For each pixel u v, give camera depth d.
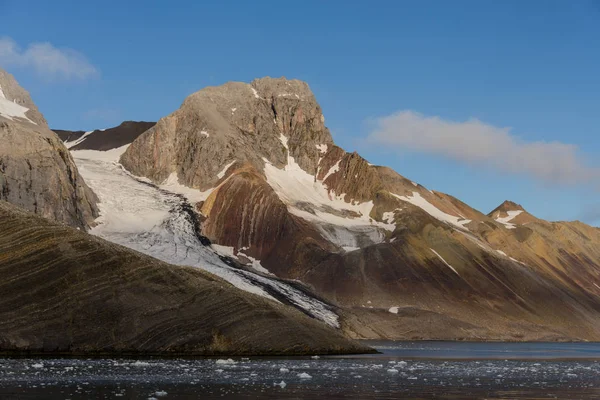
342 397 48.12
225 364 70.75
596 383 60.75
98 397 45.72
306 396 48.28
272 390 50.91
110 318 79.62
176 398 46.06
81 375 57.19
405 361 84.62
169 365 67.88
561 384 59.38
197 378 57.22
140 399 45.19
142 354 78.38
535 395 51.56
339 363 76.31
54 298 79.00
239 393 49.00
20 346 73.69
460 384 57.56
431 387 55.00
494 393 52.16
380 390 52.47
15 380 53.00
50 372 58.56
